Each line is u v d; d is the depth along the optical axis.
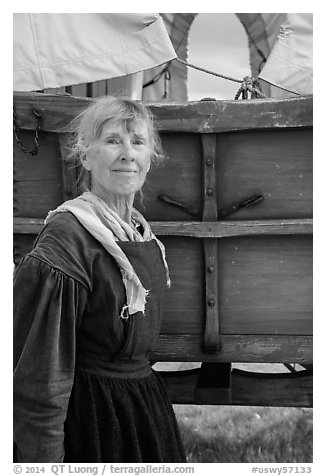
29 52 2.08
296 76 2.14
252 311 1.97
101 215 1.57
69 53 2.09
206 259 1.95
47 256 1.46
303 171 1.92
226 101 1.90
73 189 1.94
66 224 1.51
